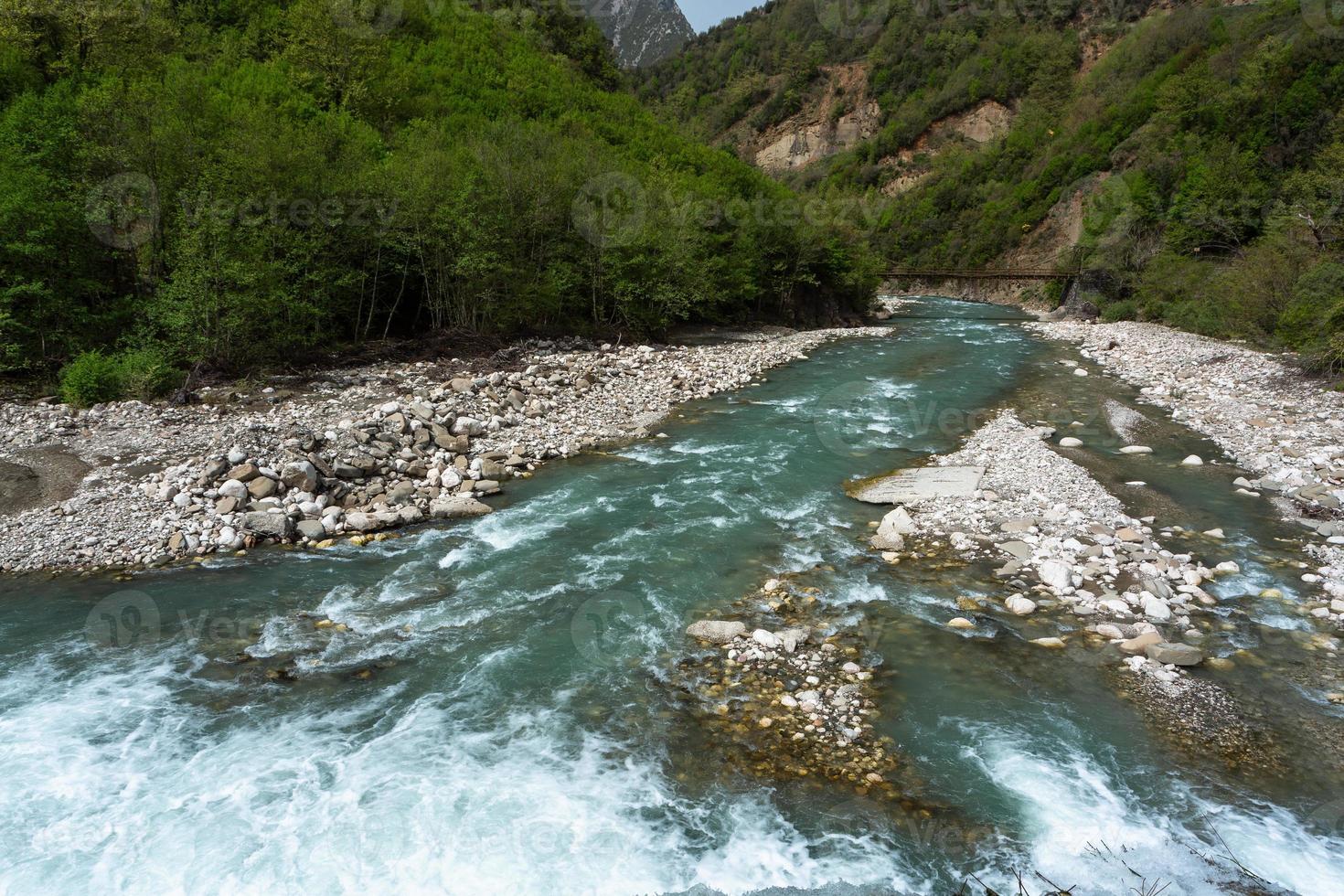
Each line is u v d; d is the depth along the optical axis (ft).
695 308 137.80
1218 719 28.55
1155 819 23.59
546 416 71.36
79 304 71.05
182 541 42.37
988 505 50.03
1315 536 46.06
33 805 23.79
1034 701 29.71
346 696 29.86
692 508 50.57
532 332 108.17
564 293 113.70
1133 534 44.32
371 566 41.45
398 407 61.72
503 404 71.20
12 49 86.58
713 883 21.16
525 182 105.50
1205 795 24.66
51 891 20.68
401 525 47.47
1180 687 30.55
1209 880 21.20
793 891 20.89
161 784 24.86
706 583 39.73
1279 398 79.56
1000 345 133.49
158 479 48.83
